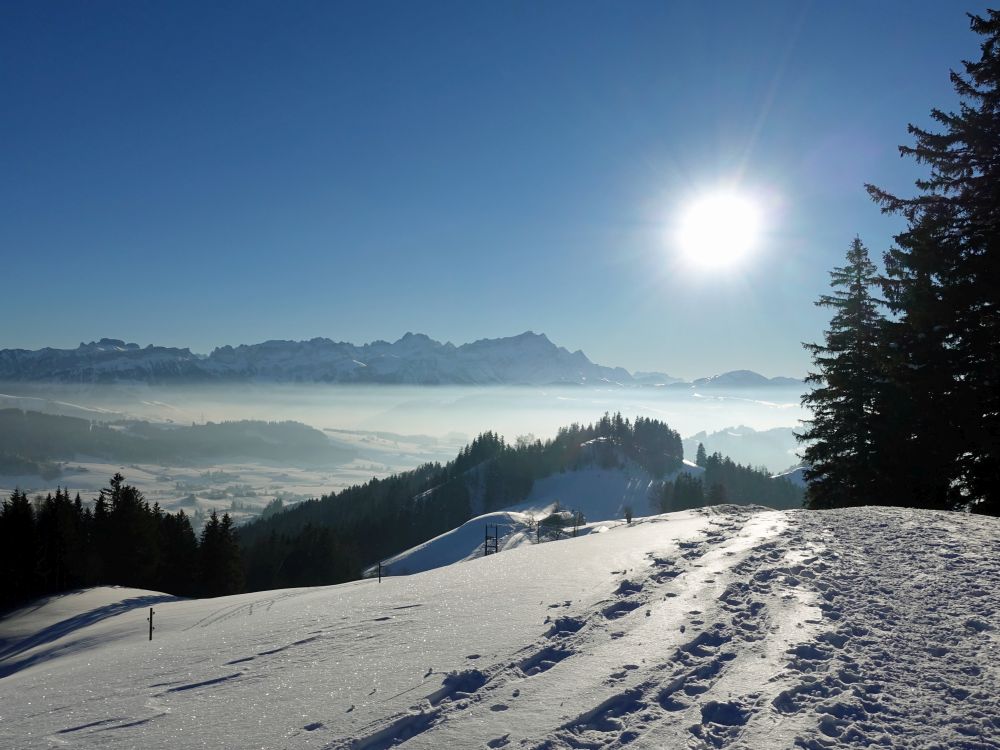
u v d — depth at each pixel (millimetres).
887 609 7801
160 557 68250
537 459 194750
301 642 8578
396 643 8047
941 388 21234
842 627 7199
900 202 23266
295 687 6688
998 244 20266
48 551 61812
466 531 111250
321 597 13719
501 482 176125
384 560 121625
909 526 12531
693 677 6172
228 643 9031
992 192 21078
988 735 4902
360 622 9367
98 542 65750
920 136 22703
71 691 7273
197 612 30391
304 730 5539
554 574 11188
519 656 7031
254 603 26516
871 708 5379
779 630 7234
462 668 6824
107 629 30328
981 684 5738
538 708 5699
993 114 21484
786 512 16062
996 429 20188
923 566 9570
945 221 21812
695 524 15242
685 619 7812
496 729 5355
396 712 5766
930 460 22375
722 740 4969
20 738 5816
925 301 22125
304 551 85500
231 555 67812
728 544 11938
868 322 28047
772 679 5973
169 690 6973
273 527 153000
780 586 8875
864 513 14492
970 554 10055
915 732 4992
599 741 5078
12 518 58312
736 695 5723
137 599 51125
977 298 20844
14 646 38781
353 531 132750
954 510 22031
